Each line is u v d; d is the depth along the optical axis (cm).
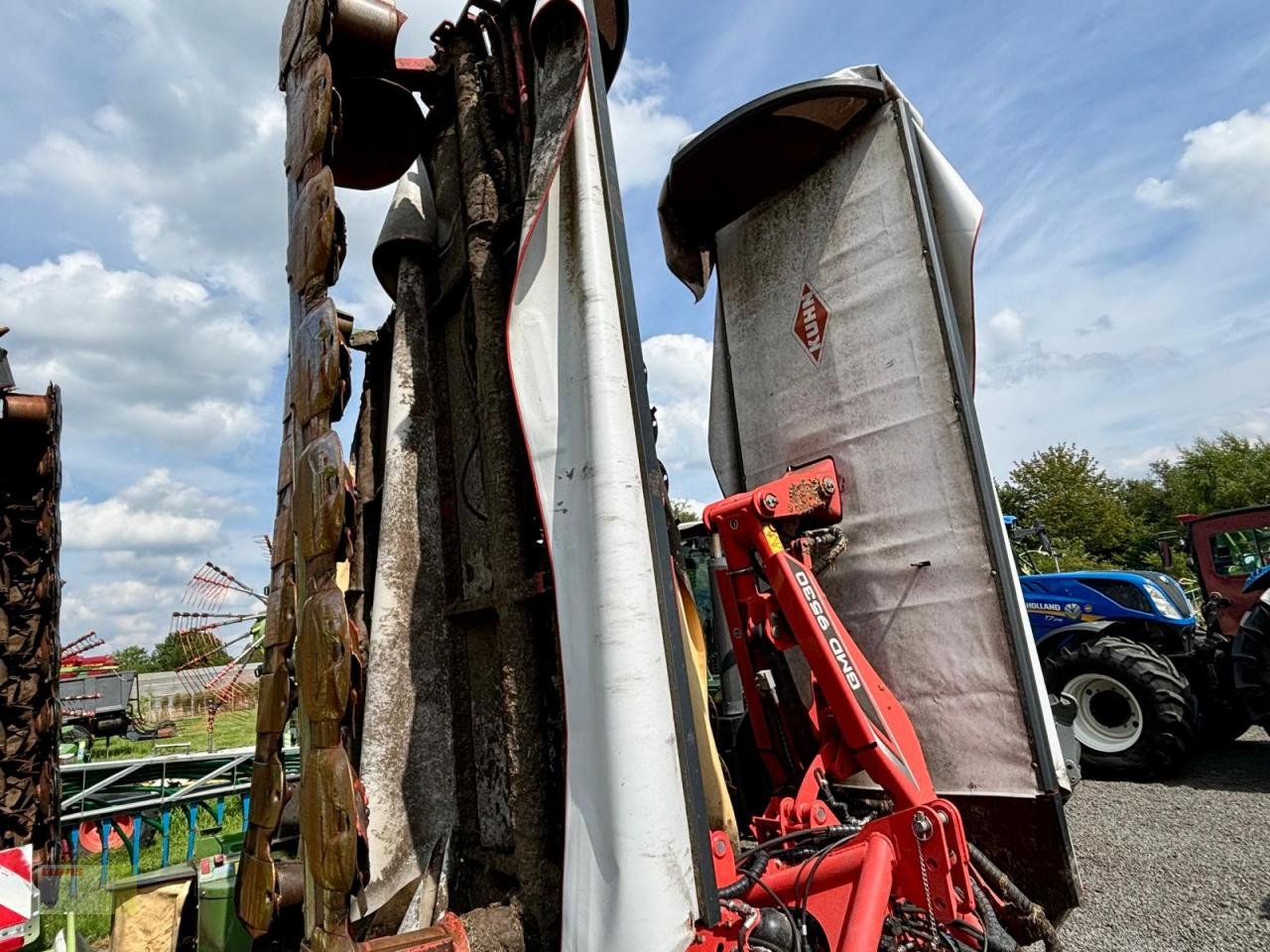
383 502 214
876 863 196
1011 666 241
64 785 589
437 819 198
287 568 156
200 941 235
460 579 210
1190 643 673
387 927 186
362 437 246
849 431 286
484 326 188
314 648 130
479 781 195
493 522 180
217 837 566
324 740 126
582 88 161
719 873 183
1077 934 329
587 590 141
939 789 255
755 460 318
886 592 272
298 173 170
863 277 283
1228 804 507
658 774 132
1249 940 313
